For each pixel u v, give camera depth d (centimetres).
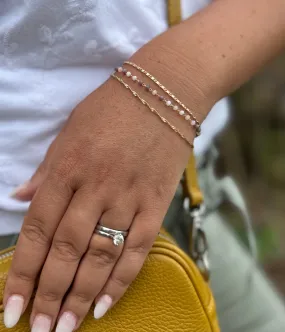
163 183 57
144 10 65
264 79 226
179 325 66
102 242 55
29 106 64
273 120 229
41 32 61
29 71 63
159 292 65
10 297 57
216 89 60
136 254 57
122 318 64
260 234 201
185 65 58
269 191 221
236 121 228
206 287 69
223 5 63
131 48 66
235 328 93
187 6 71
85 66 65
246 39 62
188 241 80
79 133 55
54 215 55
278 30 64
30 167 67
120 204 55
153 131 56
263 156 227
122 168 55
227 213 108
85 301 57
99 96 57
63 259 55
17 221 67
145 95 57
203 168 86
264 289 97
